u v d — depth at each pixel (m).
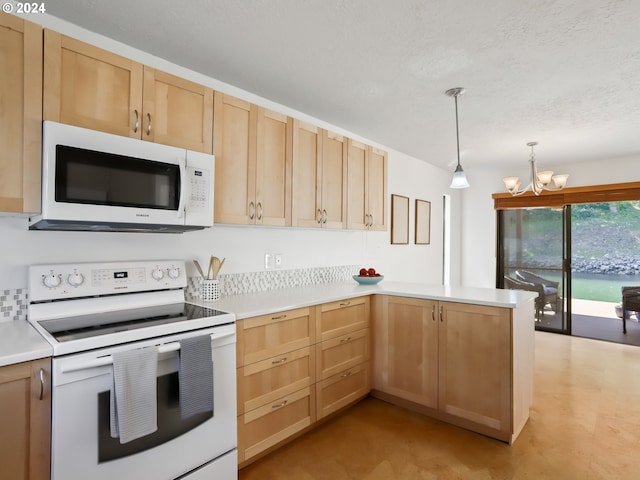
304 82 2.47
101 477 1.35
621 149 4.07
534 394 2.91
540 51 2.04
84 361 1.30
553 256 4.95
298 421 2.20
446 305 2.42
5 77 1.36
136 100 1.71
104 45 1.94
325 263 3.31
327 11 1.71
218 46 2.03
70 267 1.75
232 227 2.55
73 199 1.46
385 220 3.34
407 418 2.53
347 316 2.57
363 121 3.23
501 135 3.59
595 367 3.52
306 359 2.25
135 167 1.64
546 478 1.88
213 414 1.70
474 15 1.72
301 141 2.55
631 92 2.57
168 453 1.53
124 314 1.78
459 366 2.36
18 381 1.20
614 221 4.98
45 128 1.41
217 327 1.73
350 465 2.00
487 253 5.46
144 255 2.10
